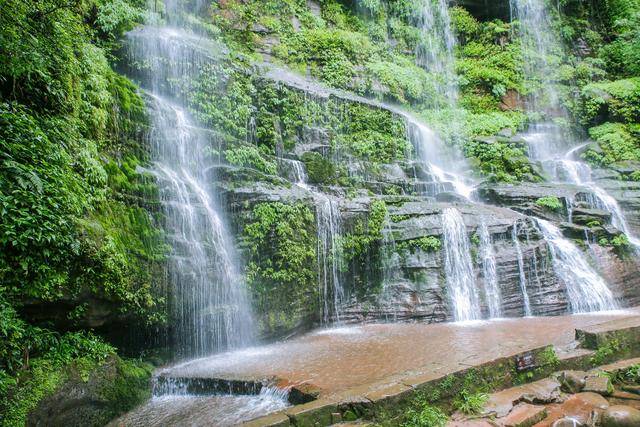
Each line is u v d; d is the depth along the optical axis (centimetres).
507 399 563
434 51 2245
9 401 468
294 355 783
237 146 1076
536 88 2167
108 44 1101
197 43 1285
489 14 2486
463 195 1366
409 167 1440
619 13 2486
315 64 1755
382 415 508
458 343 792
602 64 2312
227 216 906
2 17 590
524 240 1107
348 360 730
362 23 2089
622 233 1216
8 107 581
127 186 753
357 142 1402
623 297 1106
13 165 530
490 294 1034
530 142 1875
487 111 2066
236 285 858
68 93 688
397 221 1124
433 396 547
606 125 1977
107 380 588
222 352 823
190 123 1051
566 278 1088
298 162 1198
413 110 1891
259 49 1678
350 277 1072
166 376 676
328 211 1049
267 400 607
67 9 771
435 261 1062
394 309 1042
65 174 602
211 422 555
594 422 513
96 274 606
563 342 753
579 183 1587
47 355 537
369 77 1800
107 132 793
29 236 515
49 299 548
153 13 1350
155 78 1134
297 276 954
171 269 752
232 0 1711
